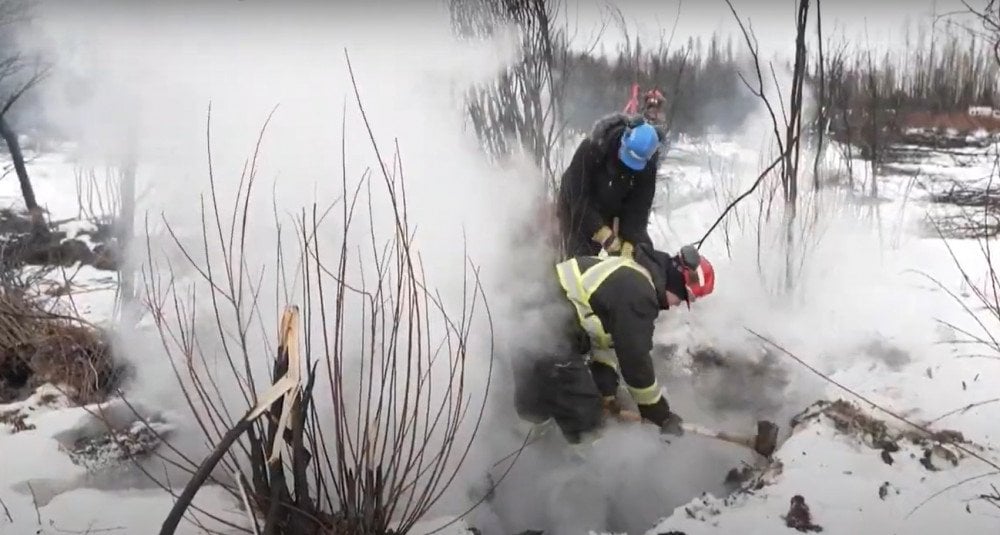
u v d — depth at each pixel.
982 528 2.63
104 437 3.30
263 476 2.40
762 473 3.13
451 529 2.81
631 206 4.09
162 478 3.07
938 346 4.15
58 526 2.67
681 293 3.33
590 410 3.44
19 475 3.00
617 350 3.26
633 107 4.46
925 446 3.13
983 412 3.37
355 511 2.44
